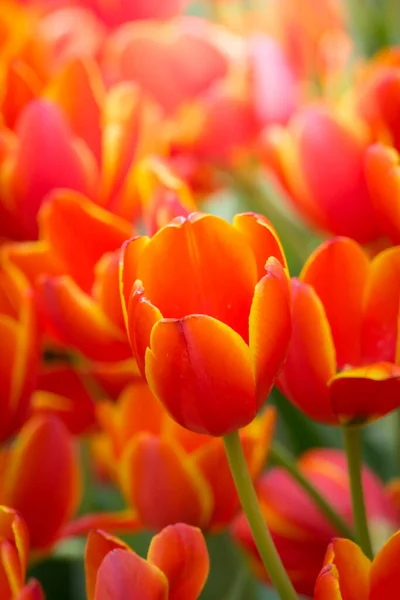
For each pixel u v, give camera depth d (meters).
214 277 0.48
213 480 0.58
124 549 0.49
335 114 0.61
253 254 0.48
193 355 0.47
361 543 0.54
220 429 0.48
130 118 0.63
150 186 0.59
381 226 0.57
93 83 0.63
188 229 0.48
